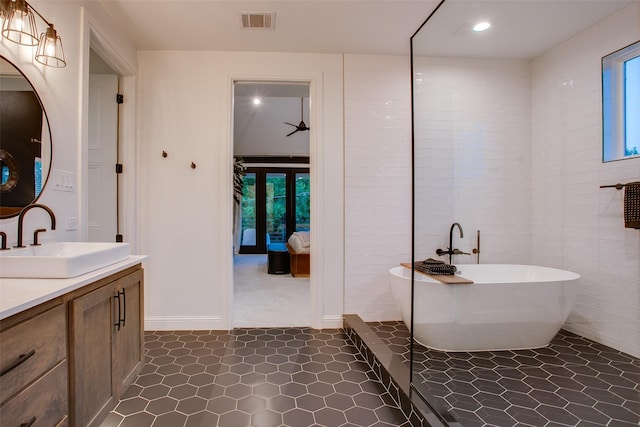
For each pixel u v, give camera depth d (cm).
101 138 284
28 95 165
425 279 252
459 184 317
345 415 178
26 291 114
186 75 299
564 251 279
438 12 242
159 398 192
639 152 225
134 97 291
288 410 181
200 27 263
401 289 267
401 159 316
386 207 314
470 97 316
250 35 276
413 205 240
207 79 301
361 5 237
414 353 240
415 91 311
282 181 878
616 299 236
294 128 802
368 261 313
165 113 298
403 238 316
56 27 185
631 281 228
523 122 318
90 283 141
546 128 298
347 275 311
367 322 312
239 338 282
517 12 244
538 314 245
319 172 308
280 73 305
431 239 316
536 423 161
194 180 300
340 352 256
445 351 244
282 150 855
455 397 181
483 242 319
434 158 316
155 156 298
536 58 305
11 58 155
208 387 204
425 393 180
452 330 243
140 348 195
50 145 179
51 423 115
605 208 246
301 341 277
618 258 235
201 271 301
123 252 186
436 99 314
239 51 302
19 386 99
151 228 298
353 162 312
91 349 141
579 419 164
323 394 197
